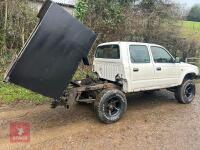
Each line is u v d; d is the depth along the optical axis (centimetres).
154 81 686
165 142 504
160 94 898
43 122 593
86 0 1242
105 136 527
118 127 576
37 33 476
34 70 484
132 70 630
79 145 484
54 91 510
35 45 477
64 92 553
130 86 630
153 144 494
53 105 566
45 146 477
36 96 774
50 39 487
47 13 480
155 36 1479
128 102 789
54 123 589
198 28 1958
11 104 706
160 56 709
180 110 712
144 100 816
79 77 955
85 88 587
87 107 712
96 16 1265
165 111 701
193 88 795
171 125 595
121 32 1329
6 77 473
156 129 569
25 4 1134
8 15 1105
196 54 1636
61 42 496
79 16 1224
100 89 609
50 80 501
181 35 1677
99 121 607
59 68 504
